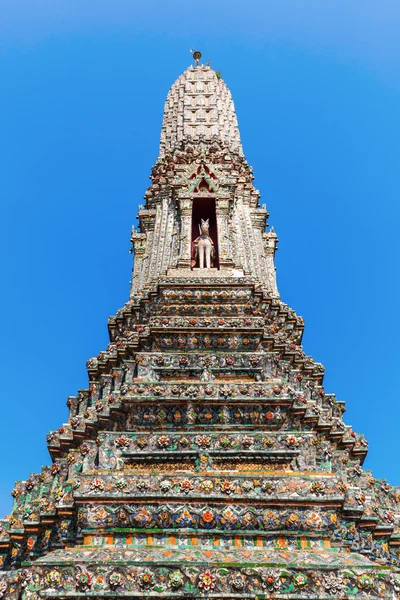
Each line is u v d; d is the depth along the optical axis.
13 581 13.59
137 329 23.06
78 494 14.20
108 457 15.84
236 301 23.14
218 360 19.30
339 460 16.92
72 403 20.56
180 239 27.23
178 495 14.27
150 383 17.89
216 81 38.88
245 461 16.02
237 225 29.02
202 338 20.77
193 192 29.05
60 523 14.84
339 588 12.26
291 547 13.80
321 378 22.20
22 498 16.61
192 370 19.05
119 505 14.20
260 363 19.33
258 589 12.25
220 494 14.35
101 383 20.41
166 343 20.75
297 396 18.14
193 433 16.36
